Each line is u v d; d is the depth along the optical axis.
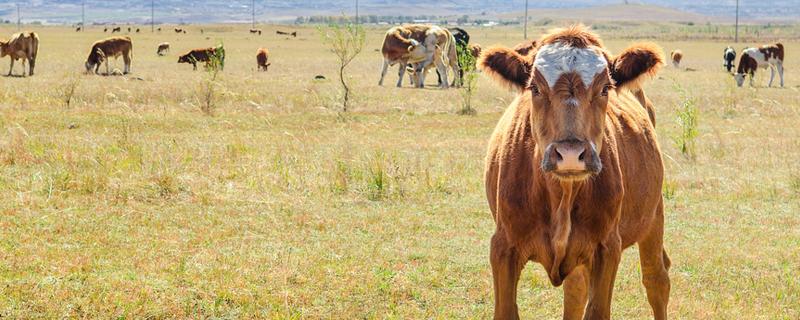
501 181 7.51
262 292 10.49
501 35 175.00
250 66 61.47
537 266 12.41
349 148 20.86
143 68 57.09
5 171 16.86
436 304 10.57
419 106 33.03
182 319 9.53
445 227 14.32
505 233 7.49
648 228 8.62
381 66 62.34
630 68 7.09
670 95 38.47
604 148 7.35
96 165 17.56
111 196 15.14
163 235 13.07
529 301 10.91
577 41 6.97
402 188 16.75
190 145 21.05
